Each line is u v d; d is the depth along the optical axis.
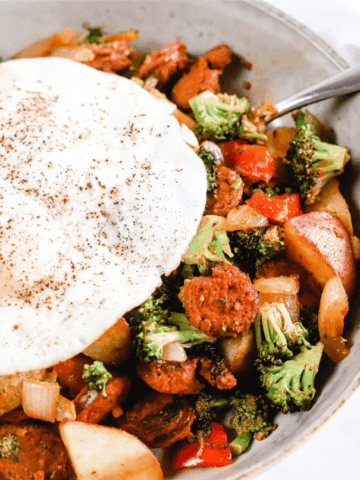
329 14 0.21
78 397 0.15
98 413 0.15
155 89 0.21
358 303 0.16
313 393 0.15
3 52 0.22
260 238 0.17
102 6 0.21
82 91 0.18
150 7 0.21
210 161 0.18
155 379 0.15
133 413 0.15
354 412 0.17
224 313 0.15
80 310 0.14
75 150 0.16
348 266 0.17
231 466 0.15
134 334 0.15
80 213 0.15
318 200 0.18
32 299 0.14
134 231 0.15
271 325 0.16
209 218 0.17
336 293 0.16
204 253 0.17
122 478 0.14
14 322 0.14
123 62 0.22
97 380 0.15
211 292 0.15
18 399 0.15
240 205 0.18
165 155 0.16
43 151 0.15
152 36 0.22
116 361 0.16
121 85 0.18
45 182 0.15
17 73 0.18
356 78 0.17
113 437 0.15
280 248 0.17
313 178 0.18
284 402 0.15
